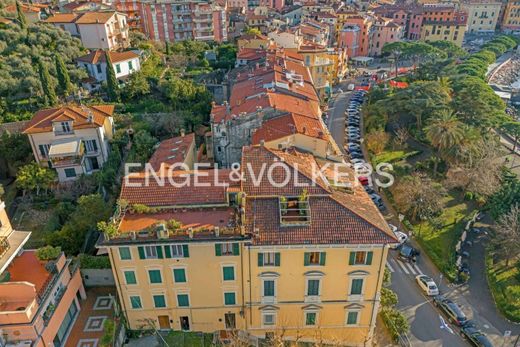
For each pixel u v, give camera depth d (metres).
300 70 90.88
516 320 48.91
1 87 81.69
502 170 76.50
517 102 134.00
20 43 96.56
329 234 39.09
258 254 39.66
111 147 71.06
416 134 93.44
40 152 66.19
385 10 195.75
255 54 103.56
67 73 86.88
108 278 47.53
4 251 39.25
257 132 59.69
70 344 40.66
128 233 38.25
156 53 115.38
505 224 57.41
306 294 41.94
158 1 132.38
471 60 142.38
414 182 67.25
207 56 119.88
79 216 51.50
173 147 62.19
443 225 65.38
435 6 194.25
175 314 43.41
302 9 177.25
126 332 43.41
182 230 38.75
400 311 50.38
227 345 41.97
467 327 47.47
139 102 88.62
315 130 58.50
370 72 152.25
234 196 42.25
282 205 40.62
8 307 36.19
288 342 44.53
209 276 40.97
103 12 116.81
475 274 56.88
